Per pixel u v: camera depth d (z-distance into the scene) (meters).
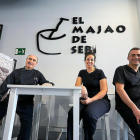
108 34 2.07
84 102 1.07
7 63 1.81
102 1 2.23
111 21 2.12
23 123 1.19
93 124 0.91
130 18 2.10
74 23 2.18
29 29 2.22
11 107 0.85
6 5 2.39
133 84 1.14
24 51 2.12
